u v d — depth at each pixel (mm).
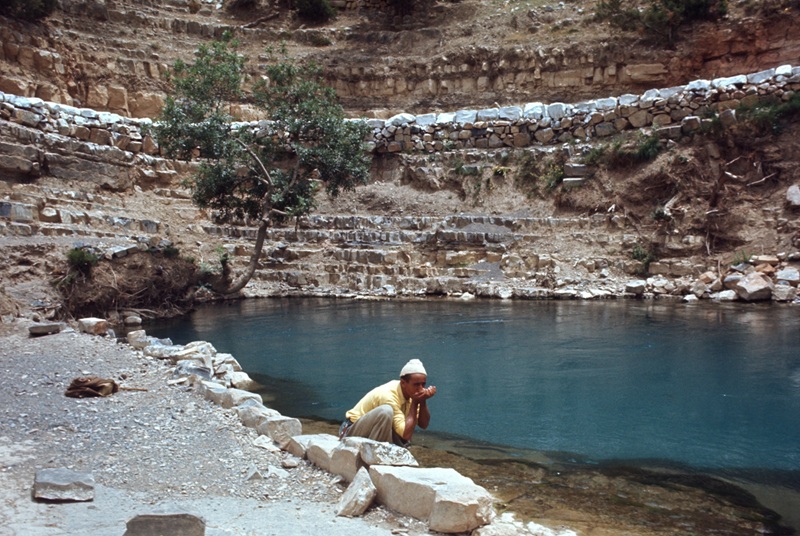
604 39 24172
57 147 18109
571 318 13125
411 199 21000
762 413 6883
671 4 22922
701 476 5238
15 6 21547
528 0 28203
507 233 18656
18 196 15695
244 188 17156
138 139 20672
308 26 29078
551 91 24547
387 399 5039
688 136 18391
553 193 19719
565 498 4762
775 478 5191
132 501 3977
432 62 25938
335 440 5039
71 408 5902
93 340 9469
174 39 25875
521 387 8102
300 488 4438
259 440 5270
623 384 8117
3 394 6270
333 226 19969
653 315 13242
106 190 19031
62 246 13867
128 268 14266
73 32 23250
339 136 16719
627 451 5836
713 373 8547
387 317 13781
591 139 20422
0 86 20547
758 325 11820
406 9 29453
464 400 7570
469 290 17109
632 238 17703
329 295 17375
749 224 16922
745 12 22547
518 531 3863
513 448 5953
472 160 21375
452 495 3881
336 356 10070
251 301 16734
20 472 4305
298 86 17047
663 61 23297
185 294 15305
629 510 4543
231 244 19000
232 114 24328
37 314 11422
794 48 21484
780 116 17625
